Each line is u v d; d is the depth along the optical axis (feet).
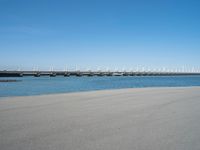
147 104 52.03
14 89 147.84
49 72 514.68
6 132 26.43
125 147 21.40
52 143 22.45
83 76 590.55
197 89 104.01
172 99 62.64
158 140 23.56
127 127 29.25
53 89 150.00
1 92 122.01
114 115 37.55
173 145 21.95
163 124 31.01
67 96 70.85
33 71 485.97
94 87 176.55
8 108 44.91
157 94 78.54
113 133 26.27
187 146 21.66
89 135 25.36
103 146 21.62
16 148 20.99
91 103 53.98
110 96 71.15
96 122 32.17
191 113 39.70
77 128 28.50
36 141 23.07
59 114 38.40
